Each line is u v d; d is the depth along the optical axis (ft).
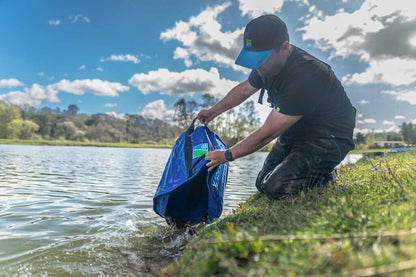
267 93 9.32
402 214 5.43
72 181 23.27
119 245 9.12
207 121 11.80
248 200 12.27
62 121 311.88
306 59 8.23
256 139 8.44
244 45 8.09
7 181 22.20
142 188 20.56
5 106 264.72
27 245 8.96
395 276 3.50
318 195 8.30
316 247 4.68
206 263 4.60
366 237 4.88
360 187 8.86
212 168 9.07
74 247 8.88
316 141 9.24
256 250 4.75
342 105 9.17
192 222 11.35
